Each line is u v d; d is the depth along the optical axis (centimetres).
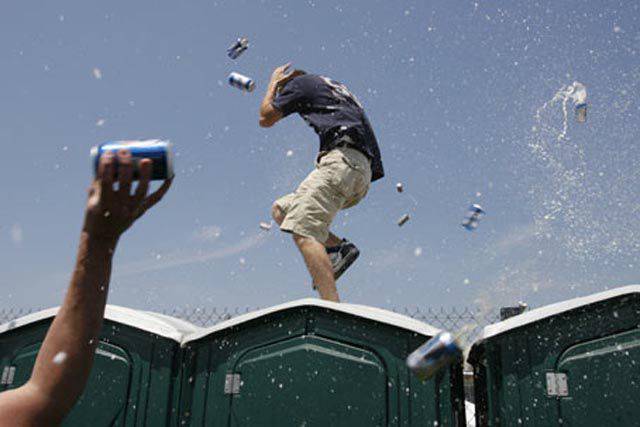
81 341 46
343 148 214
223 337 193
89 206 45
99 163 44
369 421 175
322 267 203
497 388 174
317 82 228
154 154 50
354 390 179
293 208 211
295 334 188
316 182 211
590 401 165
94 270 47
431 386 176
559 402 167
